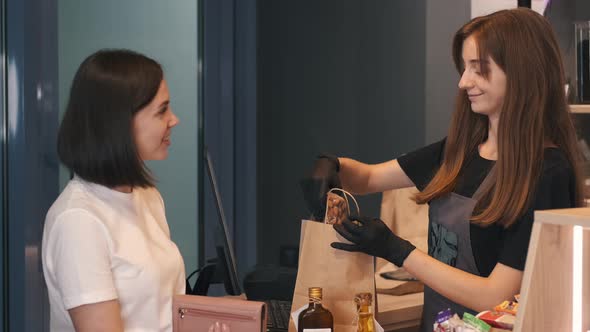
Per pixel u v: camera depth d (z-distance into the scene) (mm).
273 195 4363
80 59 2959
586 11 3180
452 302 2178
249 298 2672
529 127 1964
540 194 1924
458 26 4270
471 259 2107
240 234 4281
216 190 2695
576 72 3133
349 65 4414
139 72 1819
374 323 1960
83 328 1729
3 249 2611
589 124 3125
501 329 1728
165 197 3557
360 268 1985
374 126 4398
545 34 1995
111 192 1865
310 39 4398
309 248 2006
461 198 2152
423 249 3098
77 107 1812
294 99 4398
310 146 4430
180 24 3566
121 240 1828
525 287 1420
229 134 4227
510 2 4043
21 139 2621
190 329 1809
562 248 1472
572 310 1494
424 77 4262
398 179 2502
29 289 2643
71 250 1737
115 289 1791
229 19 4211
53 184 2838
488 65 2021
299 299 2002
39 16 2719
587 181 3043
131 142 1804
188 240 3689
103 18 3076
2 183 2609
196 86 3705
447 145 2254
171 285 1936
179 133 3625
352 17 4402
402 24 4316
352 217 1991
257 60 4293
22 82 2619
